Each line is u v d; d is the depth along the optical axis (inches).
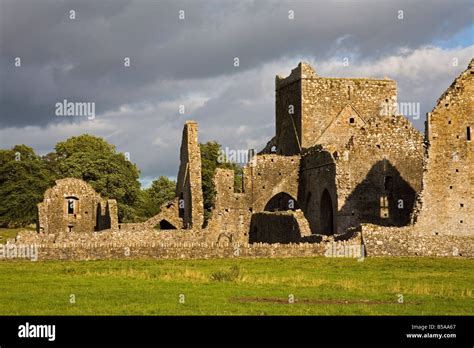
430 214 3351.4
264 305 1844.2
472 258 2967.5
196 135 4170.8
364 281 2282.2
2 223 5570.9
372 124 3784.5
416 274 2479.1
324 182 3897.6
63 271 2475.4
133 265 2659.9
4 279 2277.3
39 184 5634.8
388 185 3777.1
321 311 1777.8
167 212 4234.7
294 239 3484.3
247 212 4128.9
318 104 4392.2
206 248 2938.0
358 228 3073.3
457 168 3395.7
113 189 5354.3
